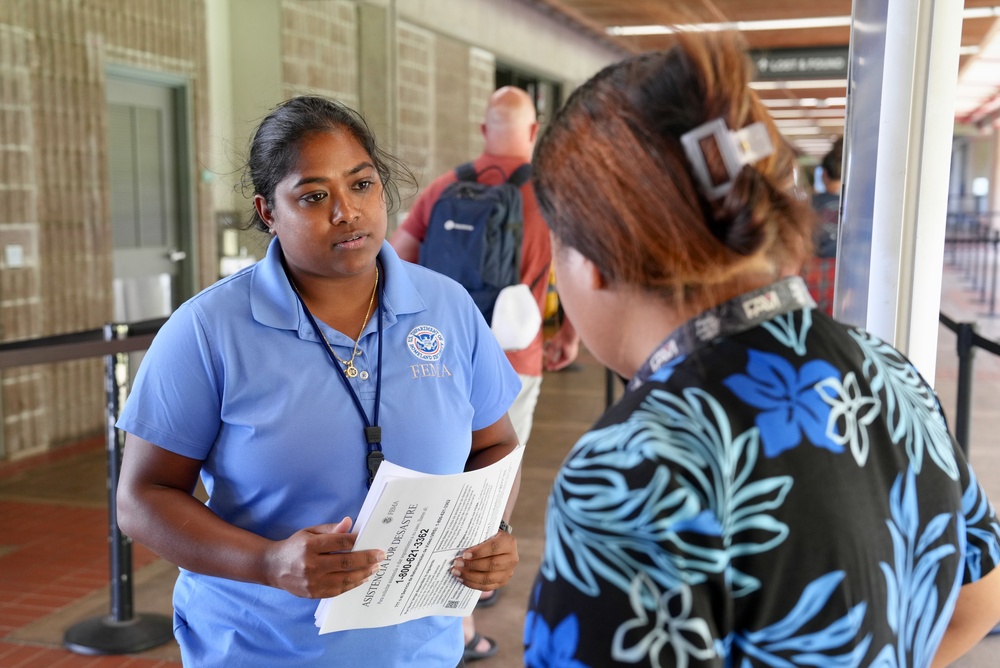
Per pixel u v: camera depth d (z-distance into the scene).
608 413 0.77
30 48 5.30
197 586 1.48
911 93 2.02
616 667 0.69
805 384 0.77
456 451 1.53
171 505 1.39
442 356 1.54
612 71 0.81
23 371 5.50
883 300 2.10
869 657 0.75
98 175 5.77
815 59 10.50
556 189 0.81
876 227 2.10
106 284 5.86
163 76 6.31
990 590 0.90
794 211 0.78
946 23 2.00
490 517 1.37
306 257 1.42
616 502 0.70
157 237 6.47
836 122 23.05
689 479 0.70
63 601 3.54
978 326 3.35
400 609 1.35
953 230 19.56
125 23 5.94
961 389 3.35
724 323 0.78
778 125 0.80
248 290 1.46
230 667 1.44
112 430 3.12
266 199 1.45
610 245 0.77
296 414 1.41
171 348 1.41
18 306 5.27
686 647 0.68
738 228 0.74
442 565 1.35
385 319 1.50
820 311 0.84
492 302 3.24
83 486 5.03
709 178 0.75
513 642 3.19
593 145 0.78
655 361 0.79
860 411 0.79
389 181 1.58
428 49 8.30
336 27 7.35
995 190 28.25
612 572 0.70
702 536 0.69
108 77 5.98
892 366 0.86
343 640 1.42
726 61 0.77
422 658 1.49
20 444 5.51
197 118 6.62
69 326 5.63
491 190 3.32
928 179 2.05
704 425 0.73
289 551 1.26
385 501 1.21
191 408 1.40
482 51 9.60
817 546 0.73
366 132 1.49
